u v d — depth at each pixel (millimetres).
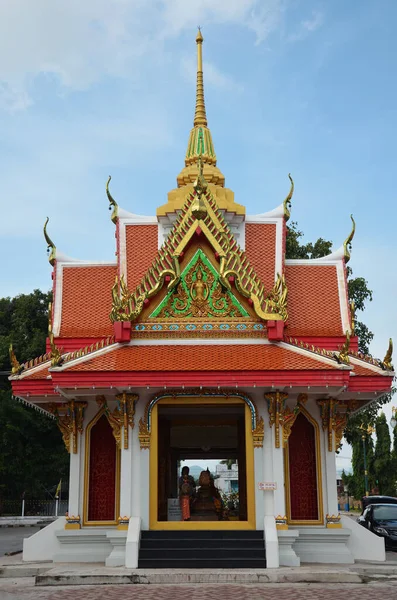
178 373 18812
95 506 20969
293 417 20094
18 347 59969
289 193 25312
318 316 23781
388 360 20625
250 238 25000
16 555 24672
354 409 22281
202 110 28688
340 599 13641
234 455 32125
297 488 21016
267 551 17984
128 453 19469
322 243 40031
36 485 55188
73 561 20062
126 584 16125
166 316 21094
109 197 25391
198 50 29453
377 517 31516
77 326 23734
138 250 24906
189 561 17859
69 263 25047
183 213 22688
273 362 19422
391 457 77438
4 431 52188
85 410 21359
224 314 21156
